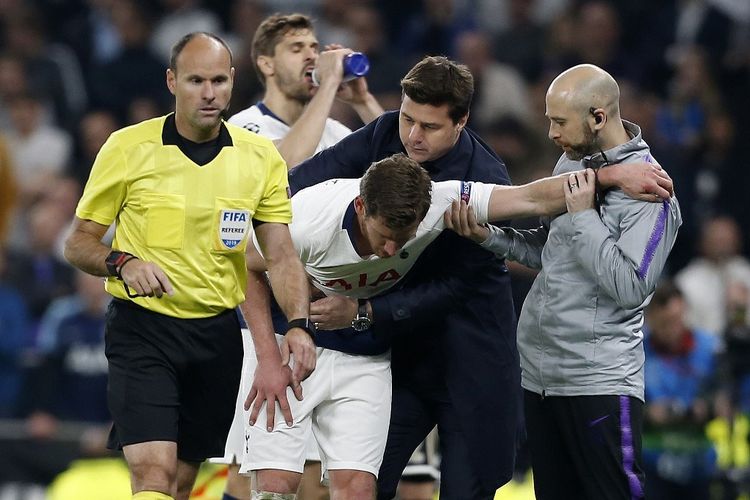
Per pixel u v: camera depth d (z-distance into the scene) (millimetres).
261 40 22891
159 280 16875
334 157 19578
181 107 17531
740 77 42062
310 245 18469
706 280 35562
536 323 18453
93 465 31344
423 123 18594
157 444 17609
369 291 19219
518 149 37312
